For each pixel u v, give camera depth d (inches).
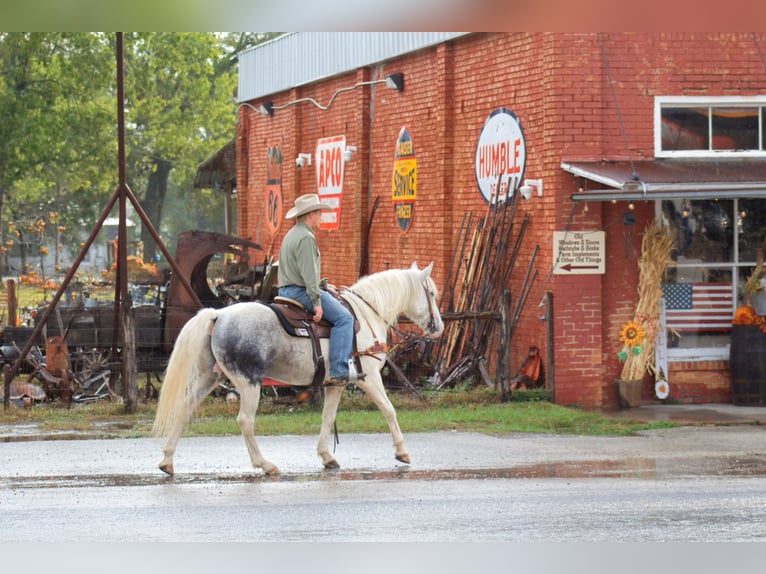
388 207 908.0
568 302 674.8
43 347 729.0
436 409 654.5
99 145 1973.4
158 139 2319.1
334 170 1011.9
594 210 675.4
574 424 616.1
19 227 1865.2
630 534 374.6
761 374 684.1
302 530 380.5
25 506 420.2
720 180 623.8
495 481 468.1
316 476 480.7
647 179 621.6
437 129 818.8
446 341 732.0
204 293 807.1
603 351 685.3
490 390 679.1
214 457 524.7
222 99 2394.2
